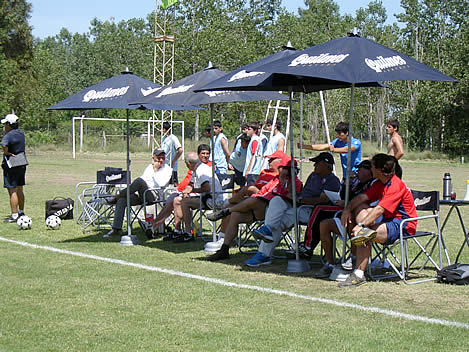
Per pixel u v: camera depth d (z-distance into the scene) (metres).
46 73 86.12
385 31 76.31
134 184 11.68
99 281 7.96
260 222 10.22
